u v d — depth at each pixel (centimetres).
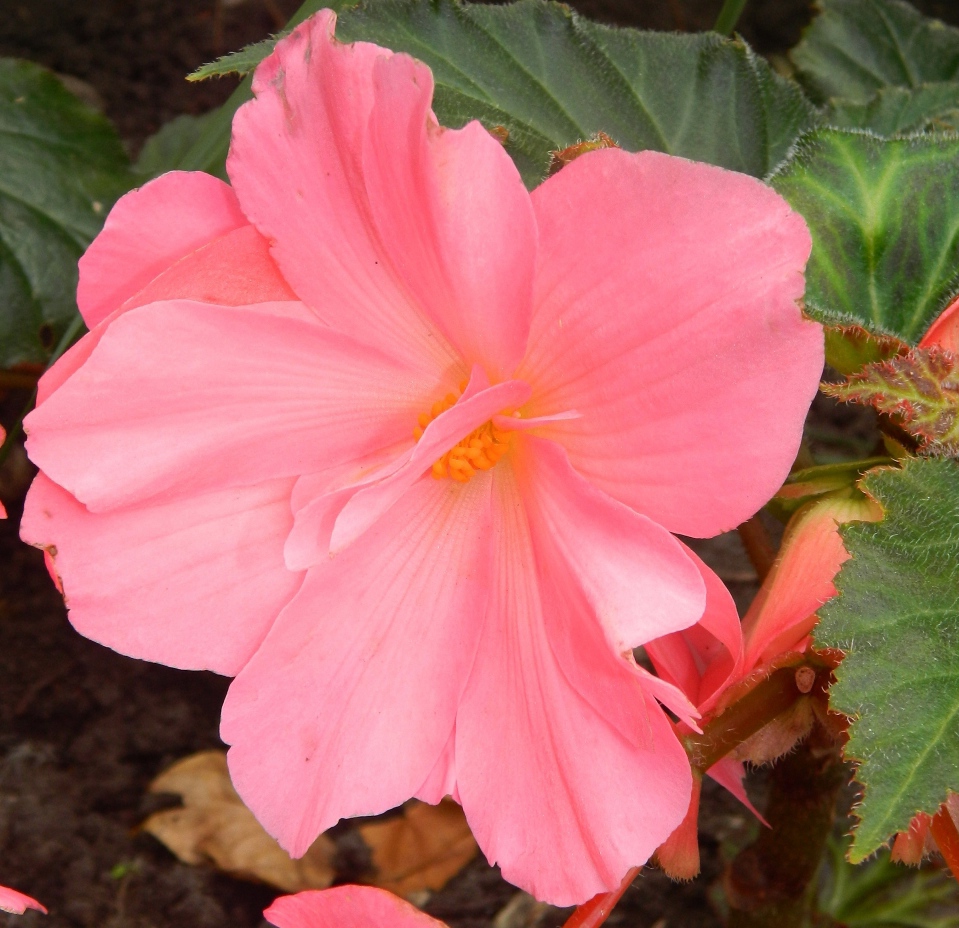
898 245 32
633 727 26
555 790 27
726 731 28
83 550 27
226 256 26
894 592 26
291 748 27
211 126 34
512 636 27
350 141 26
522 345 26
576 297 25
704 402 25
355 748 27
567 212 25
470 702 27
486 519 28
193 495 27
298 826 27
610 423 26
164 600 27
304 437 27
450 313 27
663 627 24
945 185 32
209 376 26
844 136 32
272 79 26
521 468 27
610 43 35
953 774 25
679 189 24
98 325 26
